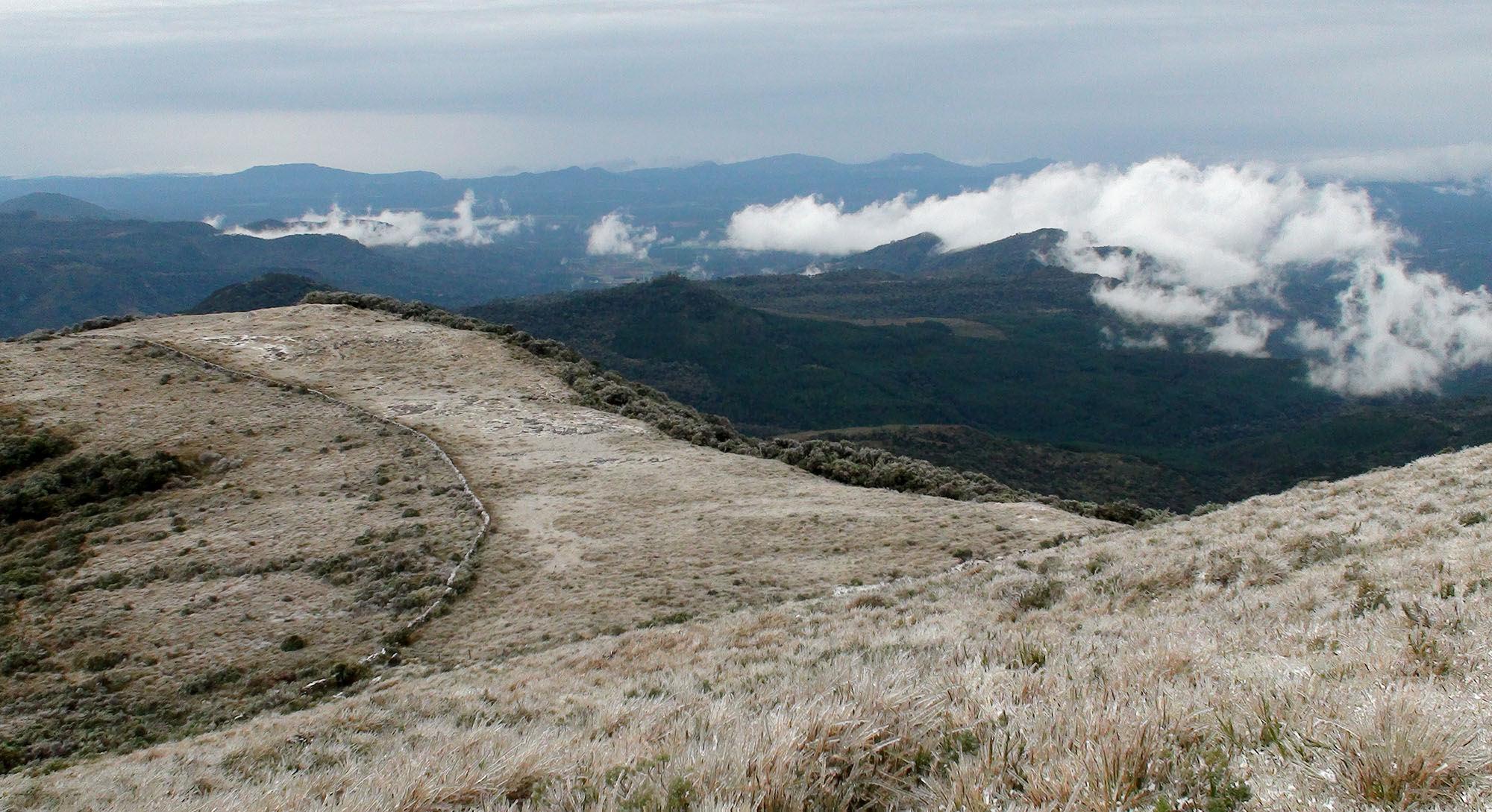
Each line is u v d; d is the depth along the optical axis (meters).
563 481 43.75
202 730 22.11
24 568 35.59
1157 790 3.95
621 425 55.38
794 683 8.45
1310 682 4.98
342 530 37.53
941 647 10.12
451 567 32.81
